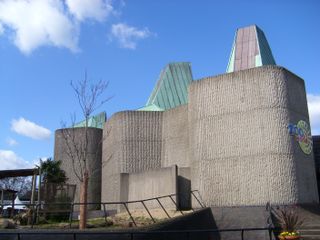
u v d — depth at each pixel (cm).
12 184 6181
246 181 2116
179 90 3662
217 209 2067
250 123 2173
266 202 2038
